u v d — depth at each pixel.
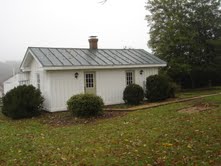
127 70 22.66
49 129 14.04
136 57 24.03
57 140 11.40
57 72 19.58
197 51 35.00
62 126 14.72
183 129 11.30
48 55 20.58
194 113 14.80
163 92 21.92
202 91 32.03
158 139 10.23
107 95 21.69
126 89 21.36
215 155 8.27
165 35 34.25
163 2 34.84
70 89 20.08
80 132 12.65
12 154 9.71
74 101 16.67
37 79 21.58
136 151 9.09
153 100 22.00
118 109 18.53
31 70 22.69
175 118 13.87
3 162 8.91
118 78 22.23
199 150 8.73
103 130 12.64
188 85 38.38
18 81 27.30
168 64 33.97
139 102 21.22
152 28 35.84
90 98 16.62
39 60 19.41
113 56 23.22
